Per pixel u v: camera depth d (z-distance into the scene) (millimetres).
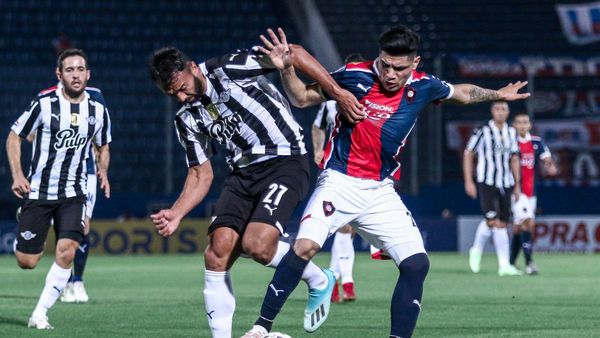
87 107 20609
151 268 39031
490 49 67500
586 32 67938
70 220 19984
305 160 15680
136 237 50625
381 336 17859
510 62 64062
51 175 20234
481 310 22547
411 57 14312
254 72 14750
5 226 50250
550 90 63156
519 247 36719
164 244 50844
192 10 68562
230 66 14648
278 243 15547
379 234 15086
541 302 24500
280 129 15312
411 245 14961
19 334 18141
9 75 61750
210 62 14734
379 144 14914
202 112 14977
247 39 68188
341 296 25906
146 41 66938
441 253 51000
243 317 21031
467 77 63688
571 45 67750
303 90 14867
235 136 15219
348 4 69375
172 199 52938
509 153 36000
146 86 62250
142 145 59406
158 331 18625
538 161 57906
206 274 15234
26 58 64562
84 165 20578
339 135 15156
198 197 15453
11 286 30391
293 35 68562
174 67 14297
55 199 20266
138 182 58375
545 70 63469
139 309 22891
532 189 36188
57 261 19547
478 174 36531
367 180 15047
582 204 53781
